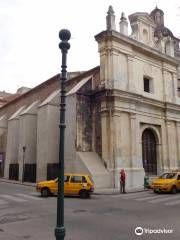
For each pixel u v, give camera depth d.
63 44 6.77
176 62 32.91
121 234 8.36
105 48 26.36
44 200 16.22
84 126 26.19
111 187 23.91
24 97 40.88
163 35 32.94
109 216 11.21
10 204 14.70
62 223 5.90
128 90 26.66
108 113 25.38
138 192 21.12
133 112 26.52
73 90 27.16
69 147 26.00
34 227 9.50
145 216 11.18
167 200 16.09
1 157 42.44
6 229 9.24
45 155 27.95
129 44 27.72
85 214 11.68
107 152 24.77
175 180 20.36
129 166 25.44
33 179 30.55
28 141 33.03
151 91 30.00
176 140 31.30
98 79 27.47
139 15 29.94
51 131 28.44
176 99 32.22
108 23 26.86
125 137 25.67
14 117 37.28
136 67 28.50
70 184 17.91
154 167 28.95
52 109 29.06
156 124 29.42
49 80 35.09
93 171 23.39
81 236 8.17
